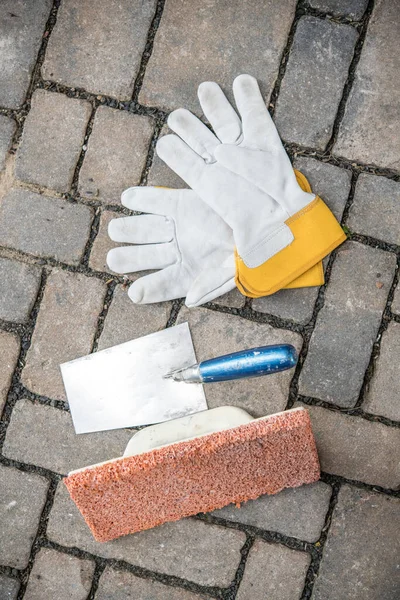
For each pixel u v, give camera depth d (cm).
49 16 145
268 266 139
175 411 144
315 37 143
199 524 144
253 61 143
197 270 143
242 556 143
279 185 138
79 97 146
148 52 145
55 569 145
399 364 142
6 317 147
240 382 143
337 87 142
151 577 144
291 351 117
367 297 142
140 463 130
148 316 145
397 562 141
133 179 145
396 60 142
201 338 144
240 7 143
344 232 141
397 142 142
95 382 145
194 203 142
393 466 142
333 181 143
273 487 138
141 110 145
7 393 146
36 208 146
